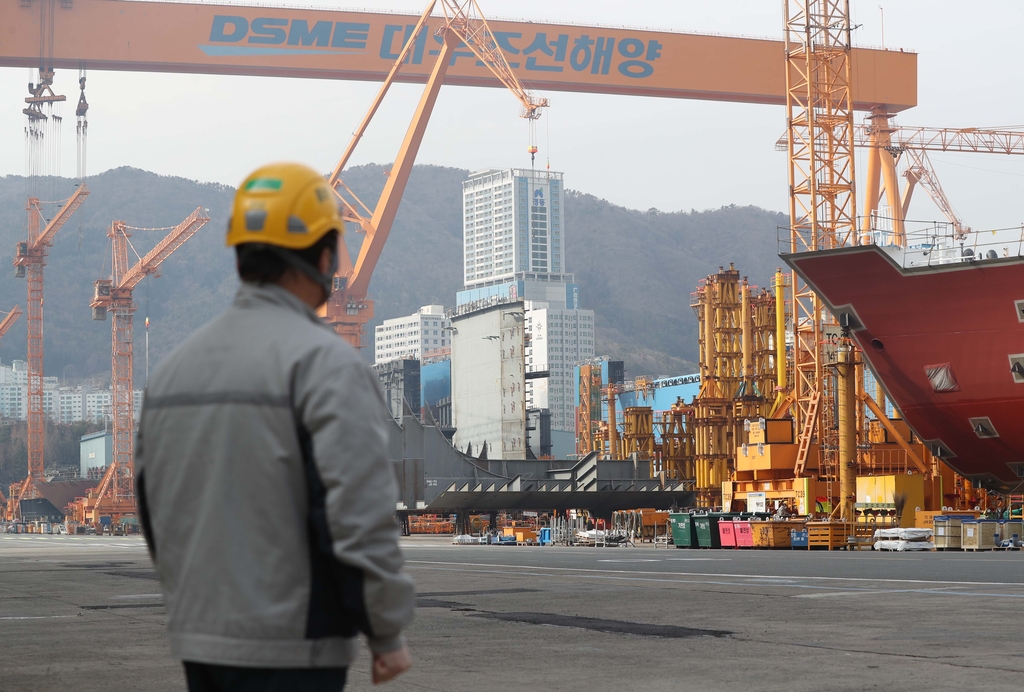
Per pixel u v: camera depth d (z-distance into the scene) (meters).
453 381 104.50
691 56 116.88
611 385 114.25
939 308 52.84
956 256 52.16
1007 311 51.06
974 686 8.84
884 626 13.45
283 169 3.65
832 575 24.06
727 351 85.75
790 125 69.69
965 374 53.69
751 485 66.00
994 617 14.34
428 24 113.00
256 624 3.18
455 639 12.85
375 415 3.29
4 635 14.10
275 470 3.22
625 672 9.97
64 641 13.37
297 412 3.25
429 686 9.26
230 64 108.00
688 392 163.75
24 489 191.12
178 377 3.40
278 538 3.22
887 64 115.44
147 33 106.12
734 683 9.17
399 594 3.20
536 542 68.75
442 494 82.25
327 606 3.27
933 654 10.82
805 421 64.31
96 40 104.62
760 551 44.34
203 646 3.22
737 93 117.31
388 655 3.28
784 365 70.88
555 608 16.98
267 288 3.53
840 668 9.95
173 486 3.33
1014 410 53.12
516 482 83.75
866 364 57.66
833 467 61.44
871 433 70.06
